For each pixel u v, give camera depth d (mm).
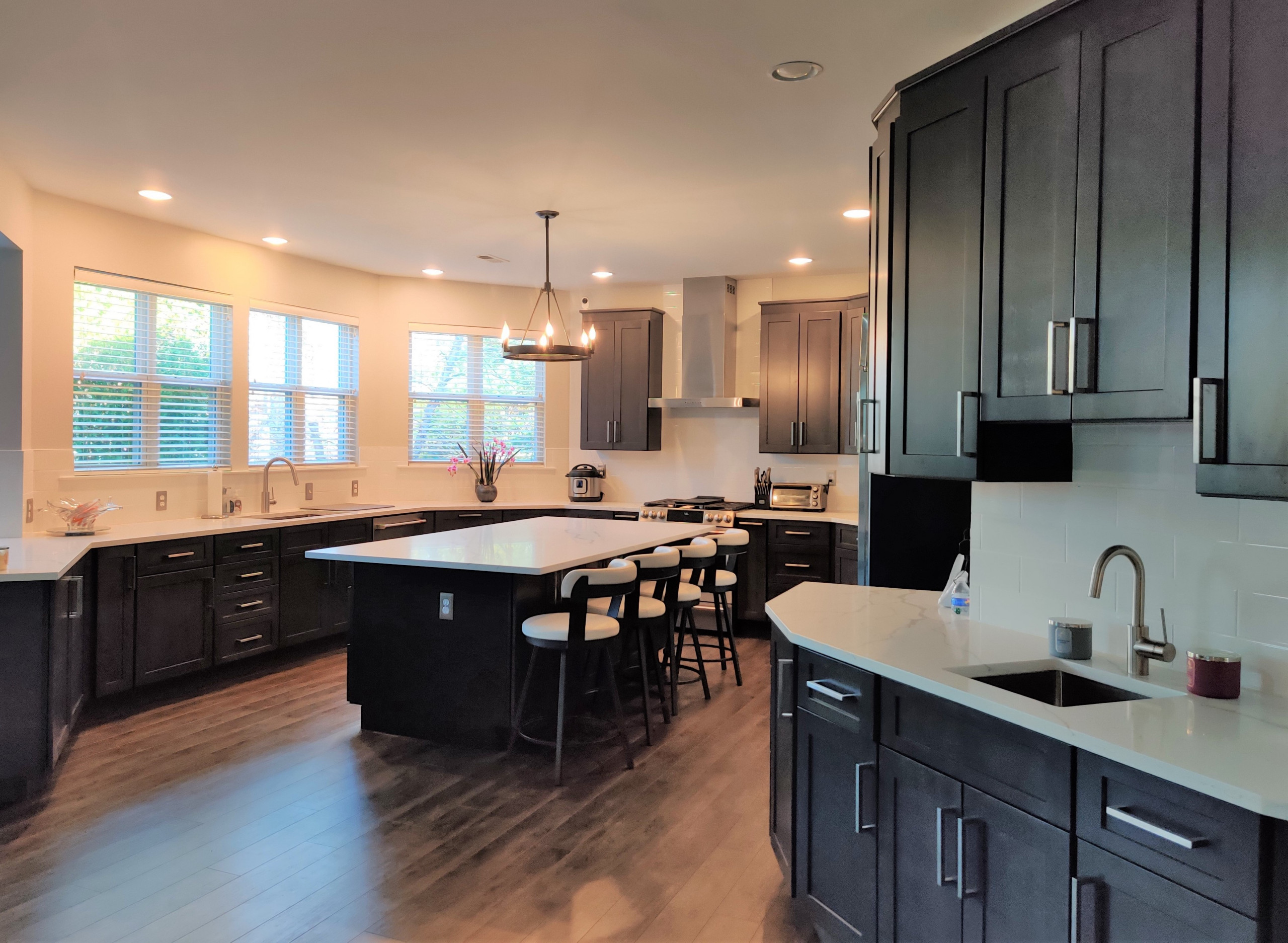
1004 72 2055
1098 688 2027
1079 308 1848
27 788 3328
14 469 4262
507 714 3781
